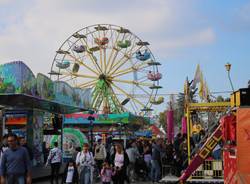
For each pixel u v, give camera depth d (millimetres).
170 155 21688
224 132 8922
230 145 8883
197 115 18609
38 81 18938
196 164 10547
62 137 24672
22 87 17422
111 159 14859
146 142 23703
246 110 8367
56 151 18547
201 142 12188
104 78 48531
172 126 27000
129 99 48219
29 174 10258
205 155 10484
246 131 8305
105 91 48312
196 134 17375
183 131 19844
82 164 15094
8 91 17391
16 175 10031
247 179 8172
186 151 18969
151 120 48031
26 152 10258
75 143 25281
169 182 17719
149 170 22359
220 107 16219
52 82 20672
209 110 16359
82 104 25562
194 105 16375
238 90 8852
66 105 22875
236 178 8305
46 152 24422
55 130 24672
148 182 21312
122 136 37656
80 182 15133
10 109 21844
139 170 22344
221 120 9367
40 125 22641
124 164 14562
